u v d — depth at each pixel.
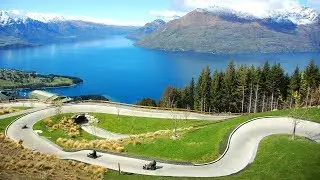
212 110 148.25
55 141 84.75
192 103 166.25
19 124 97.69
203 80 148.62
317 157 55.97
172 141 73.00
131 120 107.44
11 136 85.94
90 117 111.31
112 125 105.44
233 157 61.47
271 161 56.47
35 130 93.25
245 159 60.41
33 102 132.75
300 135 67.94
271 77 138.62
